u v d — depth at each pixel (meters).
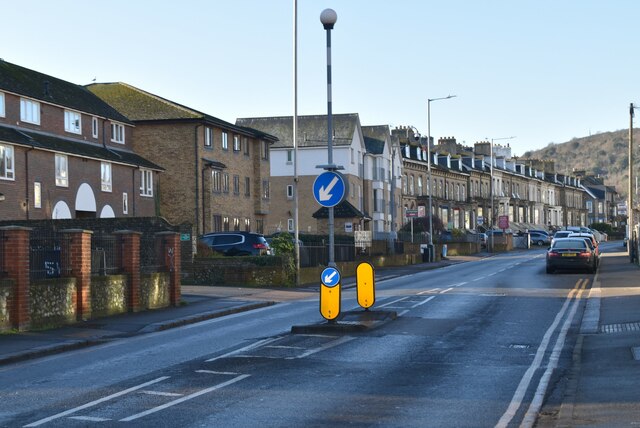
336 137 73.44
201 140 53.44
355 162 74.56
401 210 84.38
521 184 119.81
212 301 26.86
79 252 21.09
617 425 8.40
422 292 28.66
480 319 19.78
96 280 22.00
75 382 11.92
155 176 52.75
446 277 38.81
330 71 19.56
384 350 14.76
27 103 43.00
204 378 11.97
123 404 10.15
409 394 10.71
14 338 17.42
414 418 9.30
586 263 37.53
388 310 20.61
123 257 23.53
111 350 15.88
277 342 15.98
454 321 19.38
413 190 88.00
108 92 55.09
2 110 41.00
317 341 16.05
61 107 45.59
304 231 71.06
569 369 12.66
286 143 74.25
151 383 11.60
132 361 14.00
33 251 20.56
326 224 67.69
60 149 43.25
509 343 15.66
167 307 24.94
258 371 12.55
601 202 159.38
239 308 24.69
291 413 9.58
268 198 63.34
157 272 24.91
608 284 30.12
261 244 38.41
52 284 19.97
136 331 19.23
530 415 9.41
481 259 65.06
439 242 70.25
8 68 44.81
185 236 34.91
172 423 9.09
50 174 42.91
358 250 51.38
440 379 11.83
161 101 54.03
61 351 16.23
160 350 15.45
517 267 46.31
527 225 118.06
